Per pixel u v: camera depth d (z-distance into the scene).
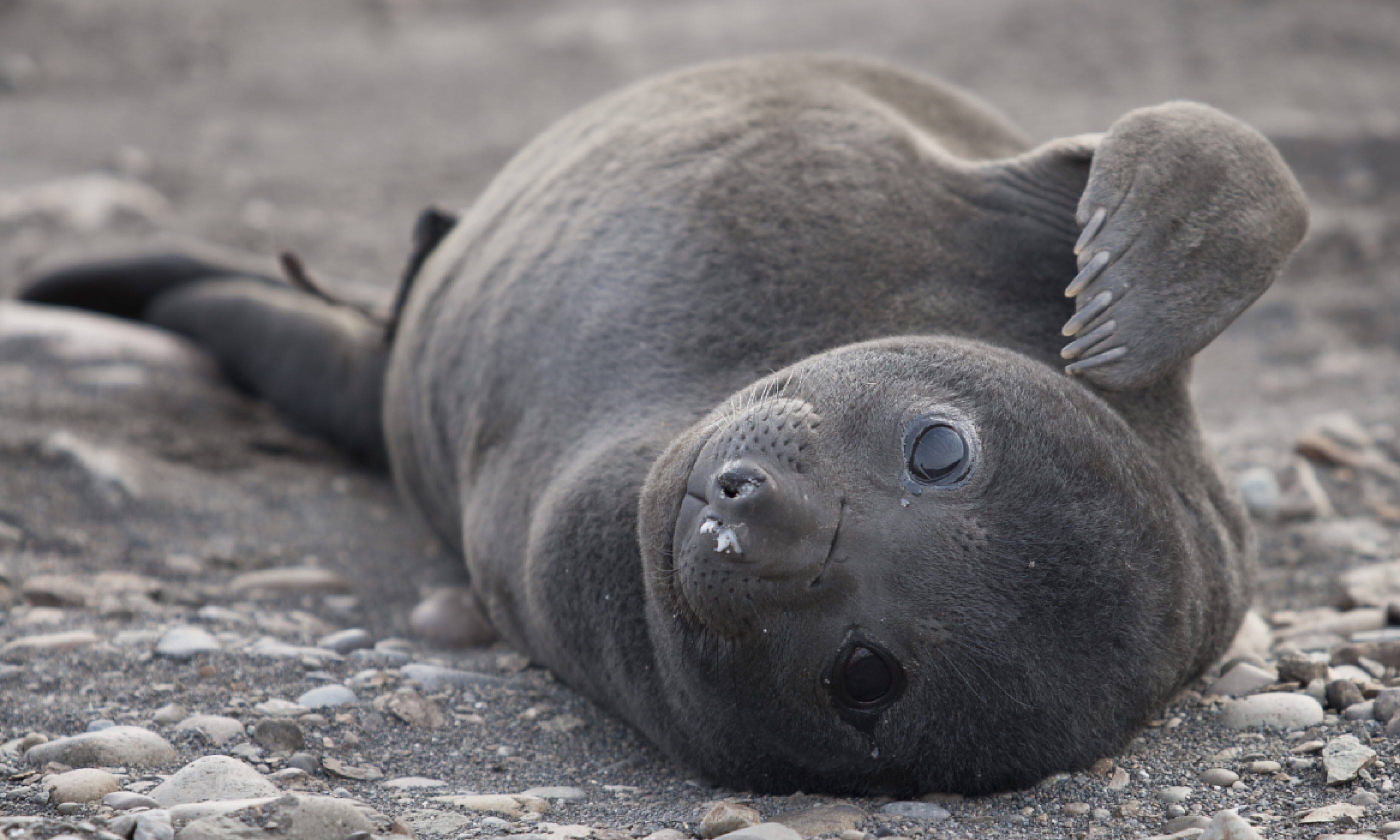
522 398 14.91
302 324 23.17
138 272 25.47
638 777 12.22
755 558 10.09
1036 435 10.80
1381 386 23.70
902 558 10.32
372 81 52.25
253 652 14.16
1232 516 13.68
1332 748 11.25
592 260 15.02
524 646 14.73
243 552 18.17
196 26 57.31
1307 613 15.63
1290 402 23.58
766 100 16.25
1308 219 13.53
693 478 10.80
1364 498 19.30
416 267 19.50
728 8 58.31
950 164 15.17
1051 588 10.37
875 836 10.24
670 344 14.01
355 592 17.34
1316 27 49.19
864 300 13.90
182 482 19.97
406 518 20.44
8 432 19.81
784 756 11.36
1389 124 38.50
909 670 10.39
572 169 16.62
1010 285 14.30
